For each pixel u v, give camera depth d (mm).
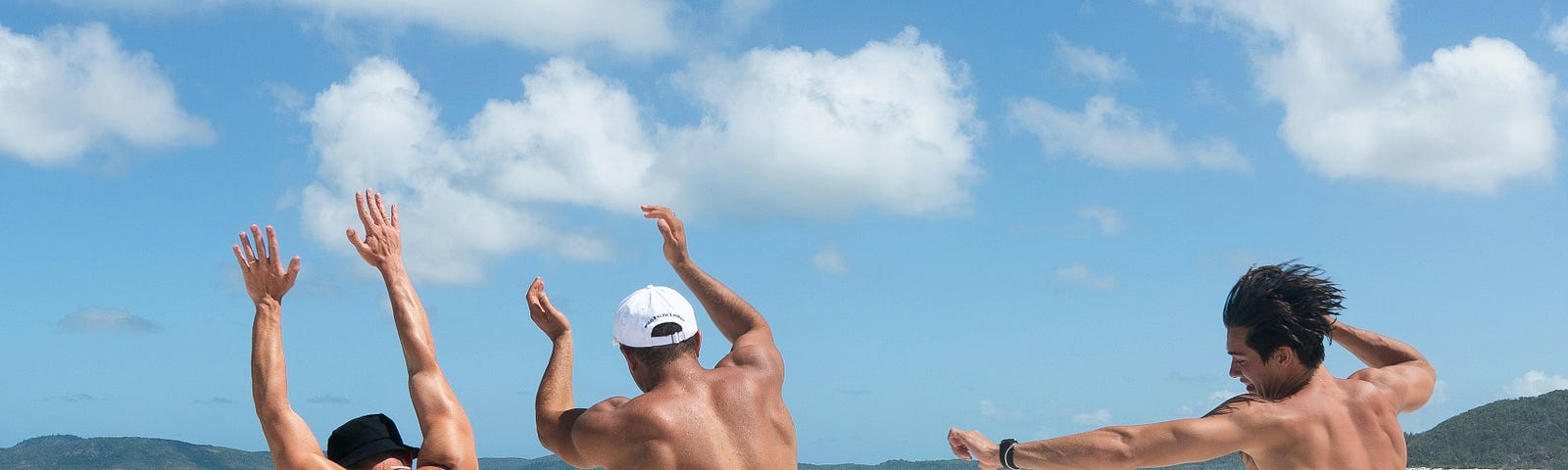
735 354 4941
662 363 4648
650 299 4656
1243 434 4699
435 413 4996
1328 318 4918
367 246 5293
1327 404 4863
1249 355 4945
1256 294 4879
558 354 5086
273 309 4891
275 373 4766
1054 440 4840
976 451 5020
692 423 4457
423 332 5203
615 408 4547
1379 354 5641
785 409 4828
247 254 4867
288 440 4652
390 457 4863
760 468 4523
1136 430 4715
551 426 4773
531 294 5156
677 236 5441
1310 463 4711
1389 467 4906
